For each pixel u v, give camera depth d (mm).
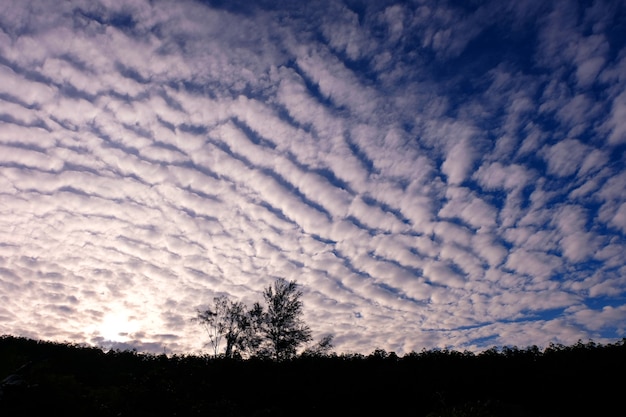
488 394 20859
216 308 30266
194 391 18266
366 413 21078
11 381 13492
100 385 20641
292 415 21234
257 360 26609
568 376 20328
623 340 22188
